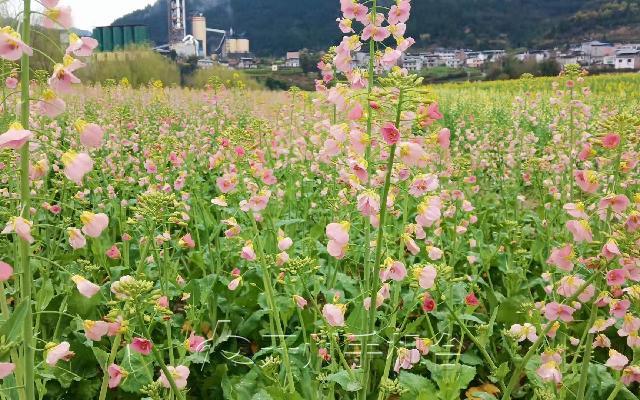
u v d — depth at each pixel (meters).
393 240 3.72
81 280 2.23
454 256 5.02
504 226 6.15
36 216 4.42
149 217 3.23
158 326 4.16
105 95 15.74
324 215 5.96
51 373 3.39
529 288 4.87
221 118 11.59
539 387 3.22
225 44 77.81
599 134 2.91
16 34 2.08
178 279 4.48
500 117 14.42
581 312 4.22
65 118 11.30
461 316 3.77
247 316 4.34
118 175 6.72
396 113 2.57
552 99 7.37
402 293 4.63
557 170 6.34
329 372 3.45
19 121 2.28
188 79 31.91
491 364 3.05
